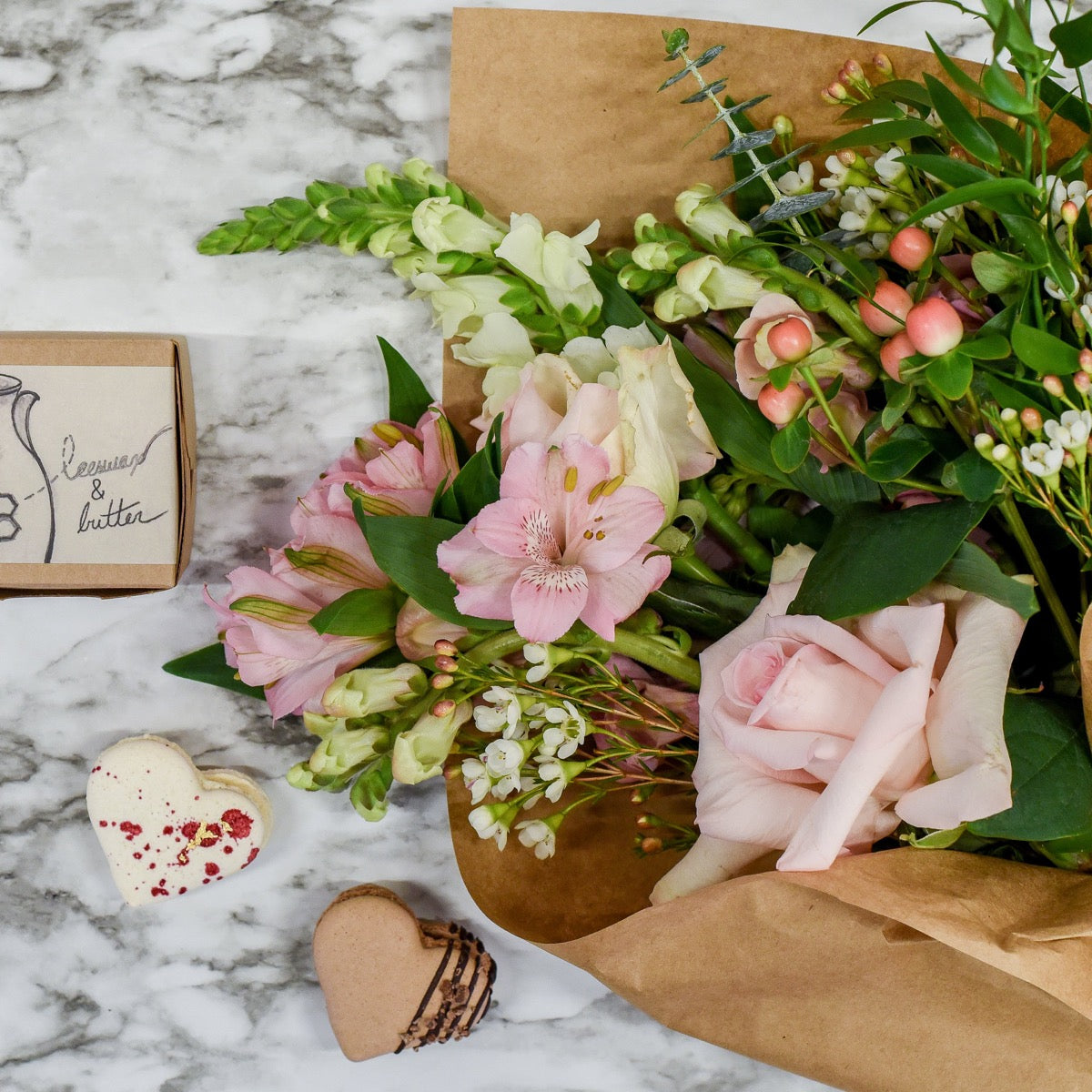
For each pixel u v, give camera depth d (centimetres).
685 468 64
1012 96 42
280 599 63
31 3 80
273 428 82
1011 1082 63
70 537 76
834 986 62
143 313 81
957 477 51
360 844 83
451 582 60
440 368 83
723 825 55
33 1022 84
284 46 80
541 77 72
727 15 80
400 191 69
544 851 66
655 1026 84
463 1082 84
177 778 78
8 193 80
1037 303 49
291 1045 84
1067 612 59
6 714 83
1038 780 52
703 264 58
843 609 54
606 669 63
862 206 61
